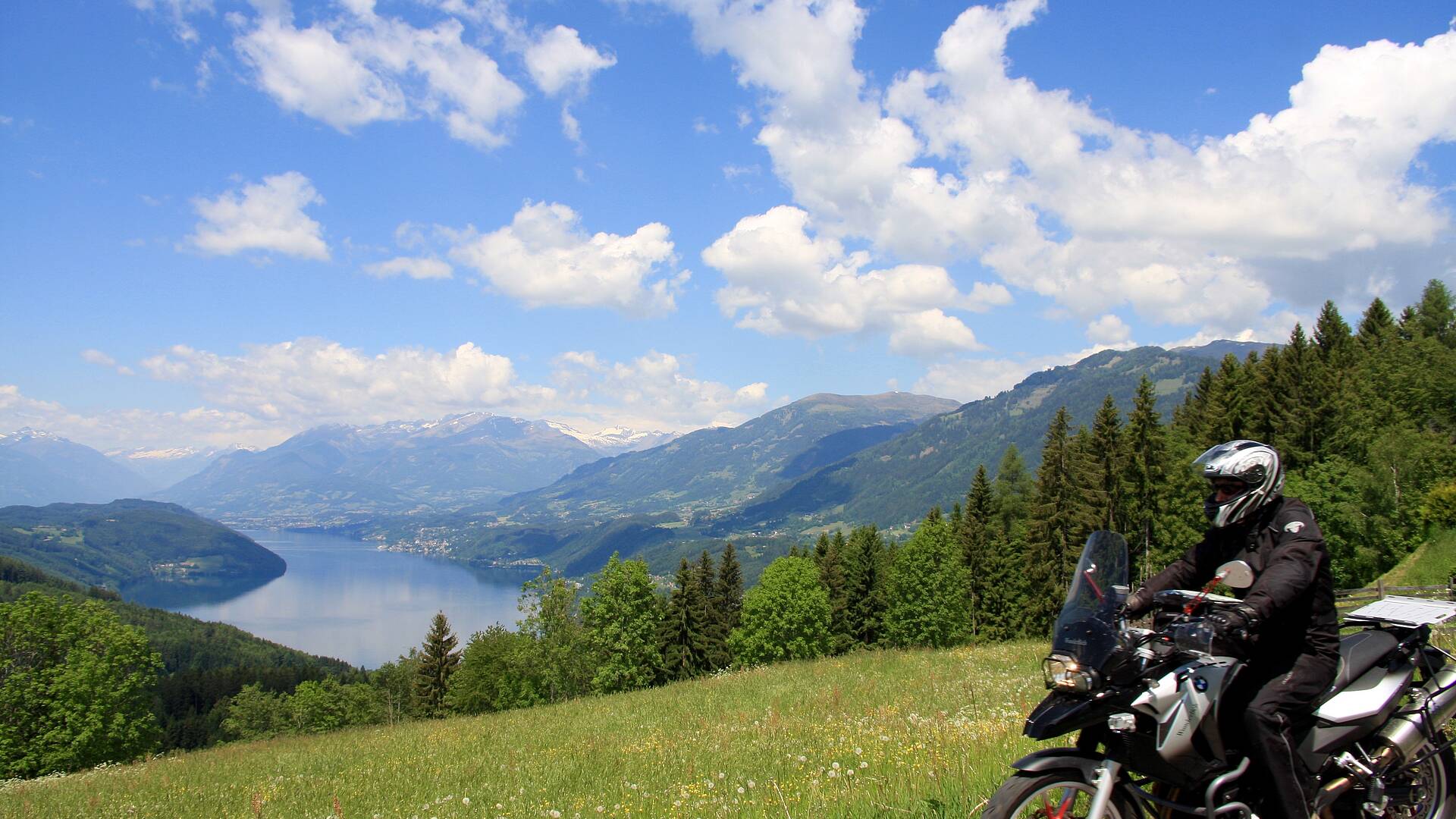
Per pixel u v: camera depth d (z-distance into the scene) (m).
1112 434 48.34
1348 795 4.12
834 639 68.19
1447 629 8.35
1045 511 51.09
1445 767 4.28
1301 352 52.69
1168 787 3.86
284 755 18.39
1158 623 4.12
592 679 56.34
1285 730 3.77
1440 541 39.72
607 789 9.80
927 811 5.29
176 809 12.02
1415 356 57.75
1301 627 3.89
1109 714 3.61
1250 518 4.11
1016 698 13.16
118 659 40.31
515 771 11.89
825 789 7.30
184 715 114.62
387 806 10.48
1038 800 3.93
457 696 69.56
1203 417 58.03
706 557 73.12
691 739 13.05
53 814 12.70
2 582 157.38
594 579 55.88
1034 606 51.28
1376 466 46.50
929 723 11.38
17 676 38.56
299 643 195.25
